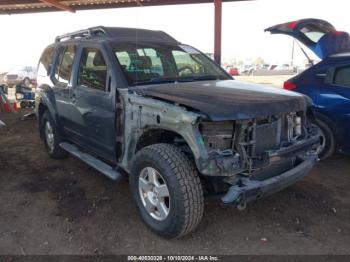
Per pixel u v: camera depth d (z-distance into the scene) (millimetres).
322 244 3344
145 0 12133
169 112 3234
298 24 6301
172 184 3133
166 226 3297
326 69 5434
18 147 6801
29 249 3305
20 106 12273
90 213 3982
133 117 3676
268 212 3959
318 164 5500
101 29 4746
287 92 3863
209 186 3439
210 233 3547
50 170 5395
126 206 4137
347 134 5242
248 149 3199
